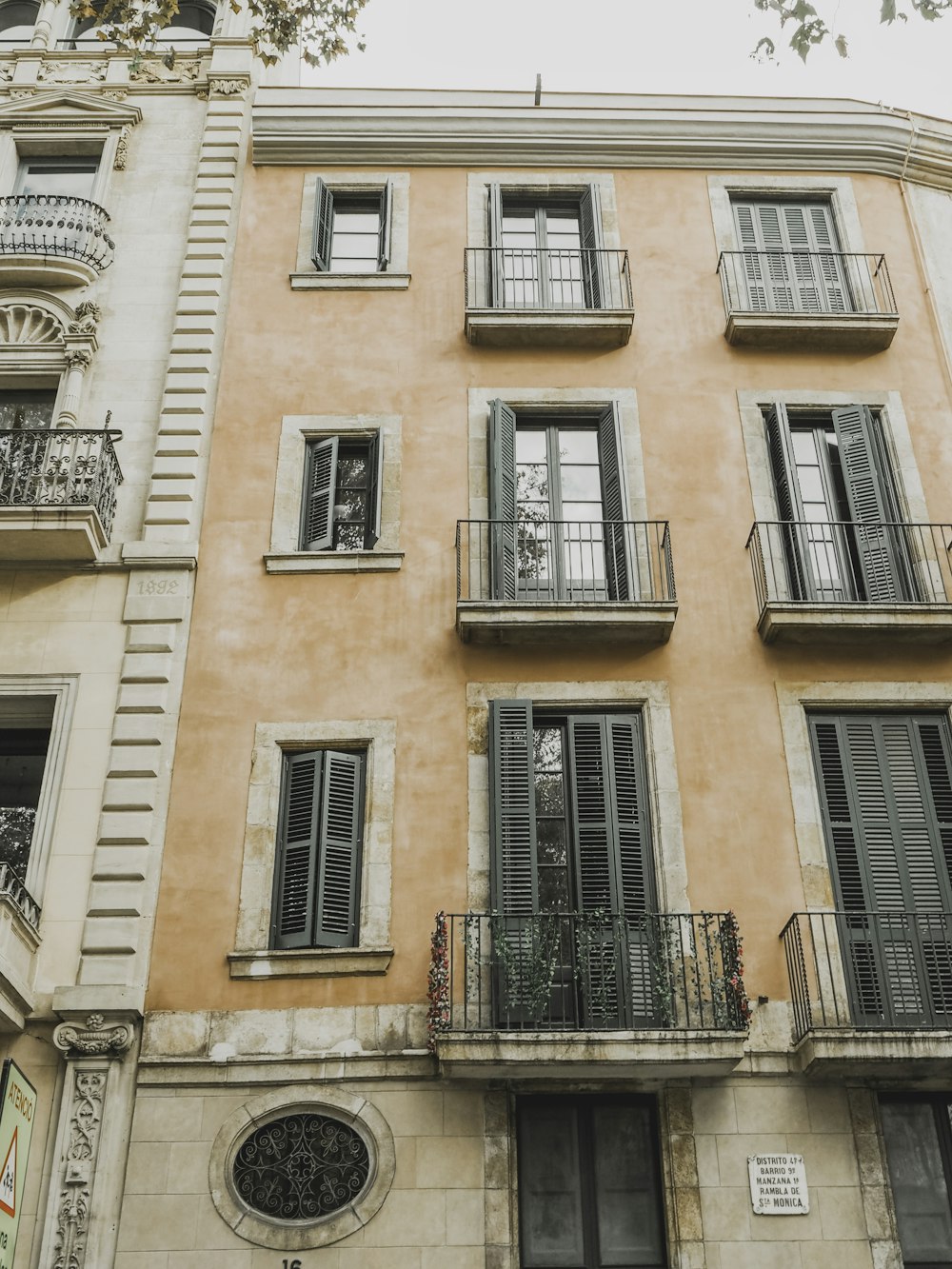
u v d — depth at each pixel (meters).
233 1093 12.12
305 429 16.20
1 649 14.41
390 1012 12.45
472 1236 11.46
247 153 18.69
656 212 18.28
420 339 16.98
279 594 14.91
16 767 14.38
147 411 16.30
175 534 15.22
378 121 18.69
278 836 13.52
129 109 18.81
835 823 13.71
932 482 16.11
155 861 13.23
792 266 17.86
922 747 14.19
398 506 15.60
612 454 16.09
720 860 13.38
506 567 15.20
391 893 13.11
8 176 18.44
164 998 12.54
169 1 15.54
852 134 18.89
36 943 12.66
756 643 14.69
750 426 16.36
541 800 13.86
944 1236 11.67
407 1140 11.88
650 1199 11.91
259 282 17.42
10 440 16.06
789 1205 11.61
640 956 12.80
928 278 17.86
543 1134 12.18
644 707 14.27
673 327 17.20
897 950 13.03
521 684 14.32
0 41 20.50
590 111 18.80
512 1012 12.39
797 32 11.88
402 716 14.11
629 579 15.12
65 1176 11.56
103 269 17.47
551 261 17.98
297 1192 11.73
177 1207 11.58
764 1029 12.44
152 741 13.79
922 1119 12.25
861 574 15.64
